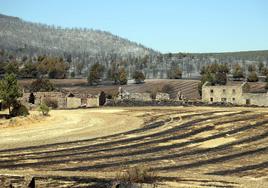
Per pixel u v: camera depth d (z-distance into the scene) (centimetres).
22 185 2561
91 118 6981
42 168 3328
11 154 3919
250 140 4641
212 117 6350
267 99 9556
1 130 5491
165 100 9475
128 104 9331
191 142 4553
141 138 4816
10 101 6756
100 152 4038
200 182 2767
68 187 2572
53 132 5338
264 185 2770
